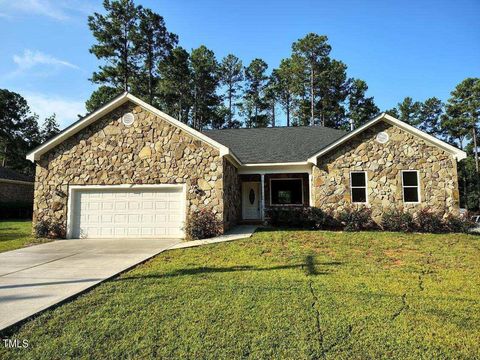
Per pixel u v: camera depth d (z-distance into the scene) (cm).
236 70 4275
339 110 3950
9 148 4406
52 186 1291
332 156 1399
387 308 455
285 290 534
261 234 1161
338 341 358
